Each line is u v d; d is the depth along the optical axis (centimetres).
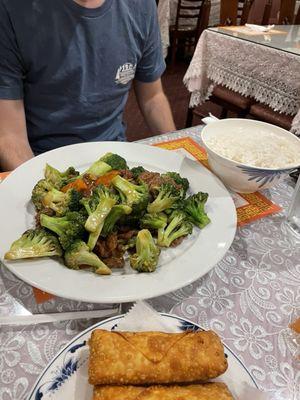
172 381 53
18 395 54
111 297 64
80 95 129
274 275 79
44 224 74
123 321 60
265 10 373
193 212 85
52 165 100
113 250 74
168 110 164
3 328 63
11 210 83
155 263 71
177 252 78
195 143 125
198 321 68
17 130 125
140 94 164
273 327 68
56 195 81
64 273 69
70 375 53
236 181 97
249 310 71
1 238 75
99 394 50
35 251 70
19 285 71
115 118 148
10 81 121
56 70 122
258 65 252
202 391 51
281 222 95
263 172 90
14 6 110
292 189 109
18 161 117
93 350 54
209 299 73
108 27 123
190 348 54
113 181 83
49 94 127
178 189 89
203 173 101
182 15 431
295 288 77
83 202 77
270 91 251
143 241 72
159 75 158
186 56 512
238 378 54
